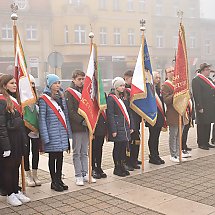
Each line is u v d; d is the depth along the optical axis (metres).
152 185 5.75
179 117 6.95
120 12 33.69
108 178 6.17
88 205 4.93
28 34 31.11
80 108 5.57
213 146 8.52
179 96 6.85
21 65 5.27
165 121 7.12
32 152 5.81
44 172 6.65
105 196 5.28
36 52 31.44
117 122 6.18
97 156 6.18
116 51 33.72
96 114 5.81
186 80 6.93
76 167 5.85
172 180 5.99
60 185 5.61
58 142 5.39
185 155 7.55
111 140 6.17
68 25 31.61
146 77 6.45
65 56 31.95
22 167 5.36
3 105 4.81
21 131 5.02
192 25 38.97
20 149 5.01
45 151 5.42
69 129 5.60
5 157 4.92
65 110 5.62
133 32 34.53
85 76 5.86
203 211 4.66
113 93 6.28
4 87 4.96
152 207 4.82
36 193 5.47
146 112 6.41
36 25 31.38
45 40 31.78
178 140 7.24
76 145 5.80
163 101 7.04
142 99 6.40
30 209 4.84
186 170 6.59
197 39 39.56
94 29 32.56
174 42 37.22
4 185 5.23
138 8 34.59
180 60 6.88
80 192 5.48
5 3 29.89
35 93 5.55
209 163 7.07
